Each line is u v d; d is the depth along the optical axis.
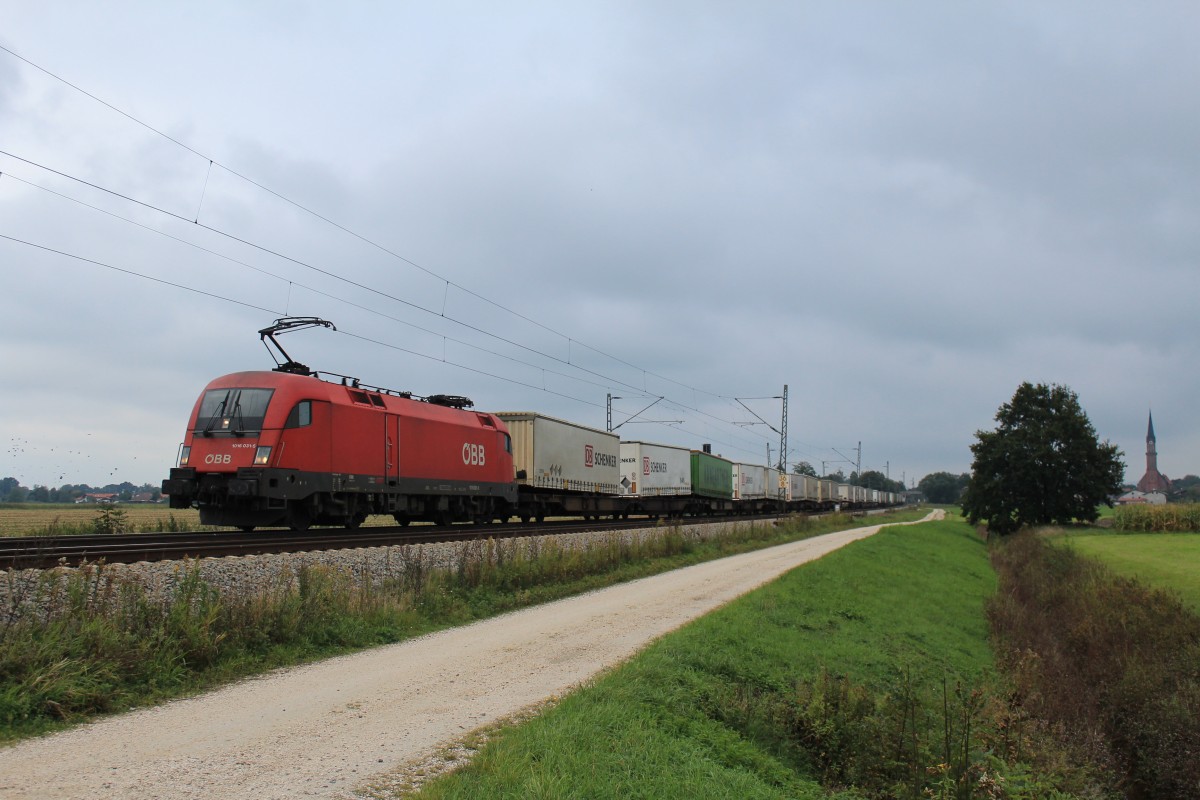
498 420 31.02
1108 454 61.38
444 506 27.16
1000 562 43.41
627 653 12.21
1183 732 14.69
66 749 7.35
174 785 6.49
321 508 21.75
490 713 8.82
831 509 95.44
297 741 7.72
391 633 13.10
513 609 16.58
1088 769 12.66
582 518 46.91
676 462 50.25
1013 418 65.12
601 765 7.11
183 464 20.16
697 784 7.27
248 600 11.82
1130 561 39.53
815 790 9.16
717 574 24.05
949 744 10.24
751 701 10.91
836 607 19.27
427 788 6.26
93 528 22.91
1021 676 16.19
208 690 9.63
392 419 24.17
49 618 9.65
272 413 20.08
